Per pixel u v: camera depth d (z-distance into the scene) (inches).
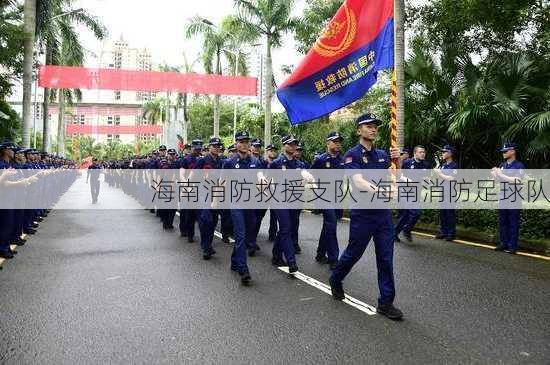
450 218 343.9
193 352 149.2
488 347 152.2
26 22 602.5
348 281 232.2
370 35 323.0
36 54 766.5
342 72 335.0
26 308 190.9
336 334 163.3
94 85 588.4
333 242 258.2
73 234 386.6
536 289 216.2
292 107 351.9
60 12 821.2
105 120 3070.9
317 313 185.3
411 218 335.6
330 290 217.5
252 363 141.5
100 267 264.4
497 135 432.1
